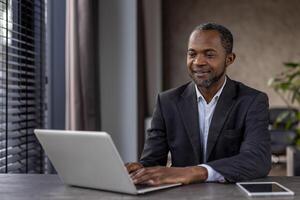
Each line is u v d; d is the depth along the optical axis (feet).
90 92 9.61
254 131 5.08
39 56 8.49
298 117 13.25
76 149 3.95
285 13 17.95
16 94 7.68
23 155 7.89
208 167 4.46
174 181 4.21
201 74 5.10
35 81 8.43
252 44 18.11
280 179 4.63
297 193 3.95
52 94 9.23
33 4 8.25
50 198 3.82
